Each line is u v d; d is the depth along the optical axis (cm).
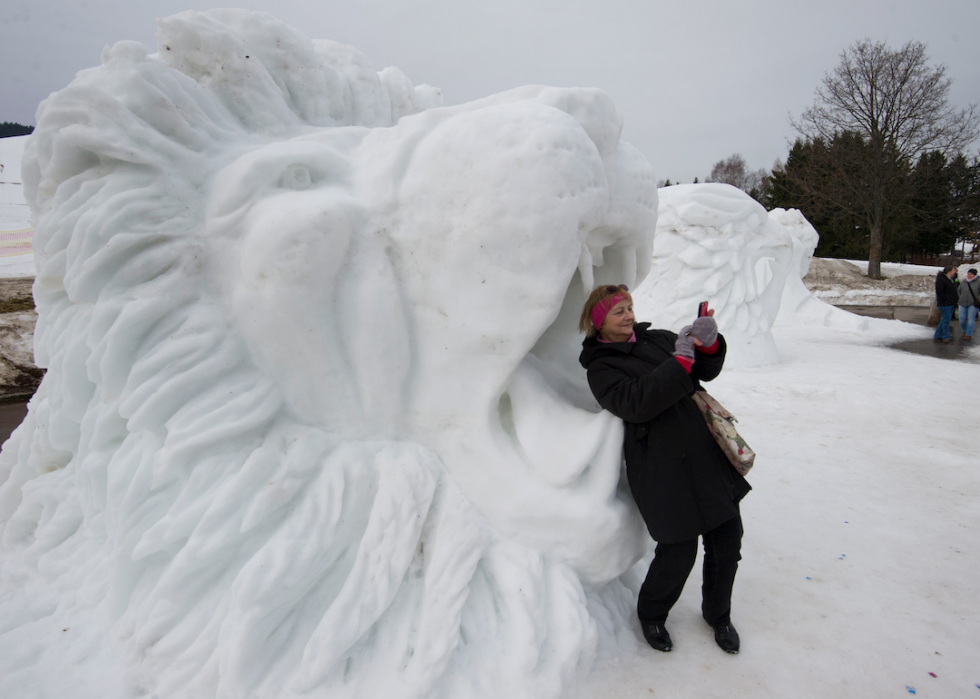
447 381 195
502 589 187
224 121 212
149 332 186
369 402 195
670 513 188
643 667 197
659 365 192
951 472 384
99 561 215
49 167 191
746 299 718
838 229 2880
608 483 200
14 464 279
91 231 178
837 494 349
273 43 235
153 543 175
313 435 192
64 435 233
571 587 194
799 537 296
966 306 1018
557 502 195
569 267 182
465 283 184
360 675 170
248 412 183
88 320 200
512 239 176
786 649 209
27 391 561
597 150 190
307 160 194
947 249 3169
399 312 191
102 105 178
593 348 202
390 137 199
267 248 177
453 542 186
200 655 171
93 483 206
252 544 179
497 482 195
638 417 185
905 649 211
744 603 238
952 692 191
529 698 171
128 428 183
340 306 189
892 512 325
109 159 186
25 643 194
